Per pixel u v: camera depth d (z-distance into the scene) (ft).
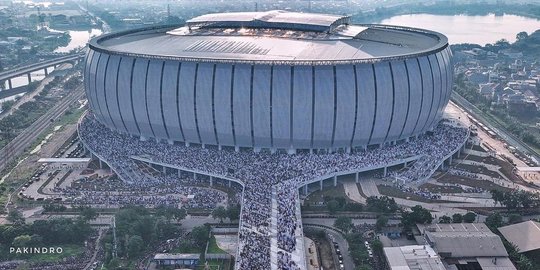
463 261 553.64
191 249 598.75
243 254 541.34
